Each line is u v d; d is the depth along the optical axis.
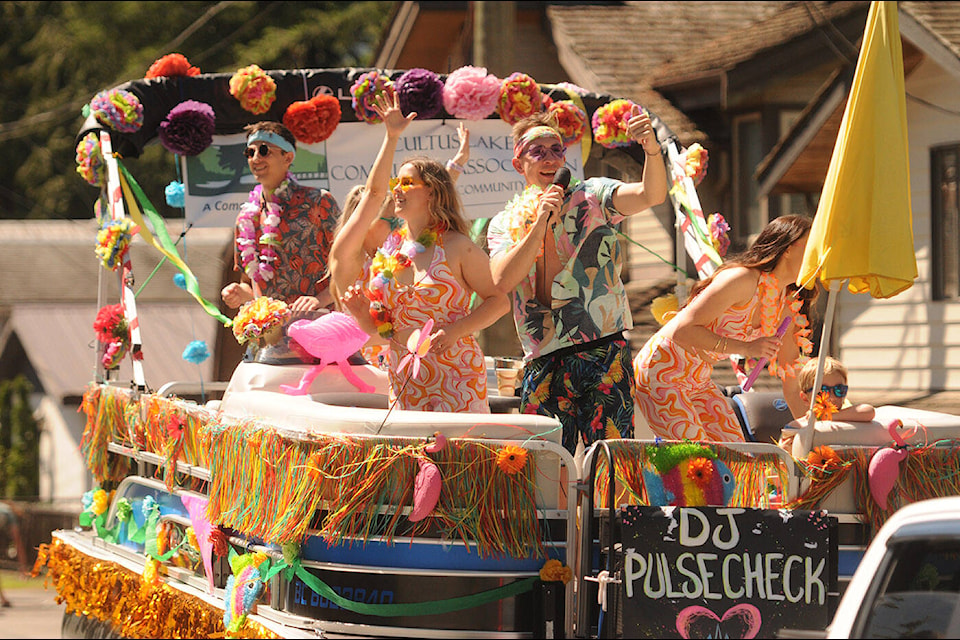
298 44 56.56
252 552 9.28
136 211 13.56
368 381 11.25
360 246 9.95
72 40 58.88
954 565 6.15
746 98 25.84
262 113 14.65
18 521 34.16
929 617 6.13
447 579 8.32
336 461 8.44
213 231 48.94
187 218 14.72
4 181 61.28
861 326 24.72
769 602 8.02
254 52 55.75
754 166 27.17
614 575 7.96
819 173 24.81
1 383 43.38
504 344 21.16
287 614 8.77
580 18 30.34
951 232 23.41
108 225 13.17
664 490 8.52
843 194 8.57
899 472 9.01
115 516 12.42
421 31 33.09
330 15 57.22
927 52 22.75
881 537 6.46
